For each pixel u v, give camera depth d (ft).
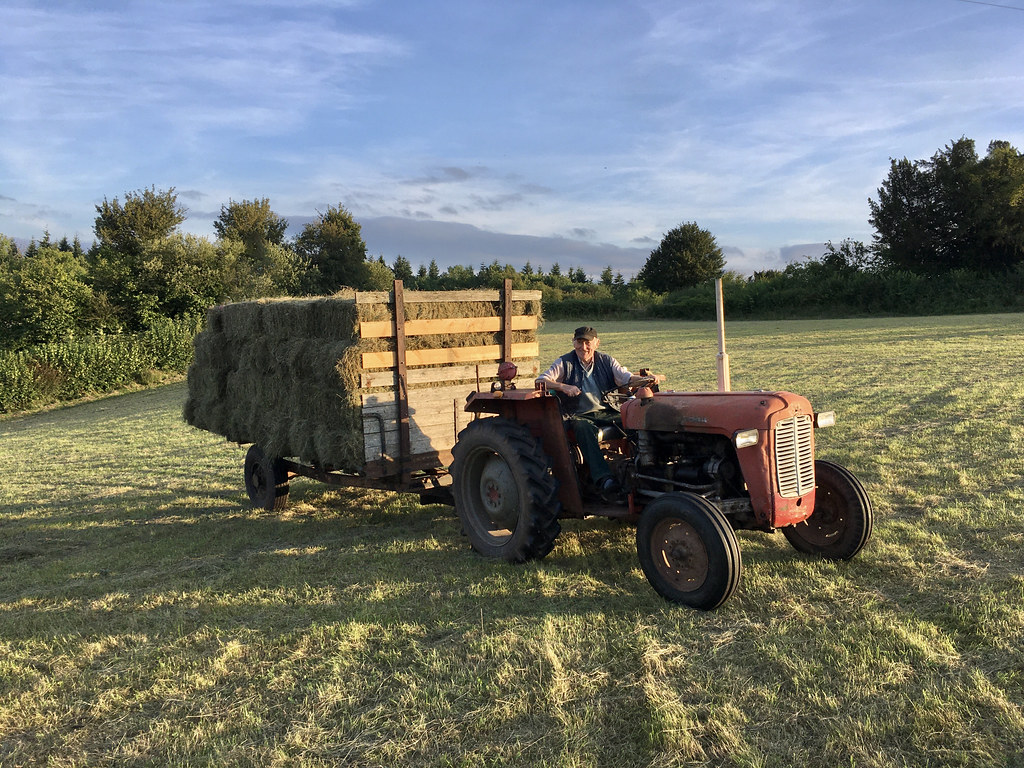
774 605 12.43
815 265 146.72
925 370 44.19
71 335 87.97
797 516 13.35
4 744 9.84
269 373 21.16
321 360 18.29
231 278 113.50
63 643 13.14
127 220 138.10
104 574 17.49
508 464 15.74
